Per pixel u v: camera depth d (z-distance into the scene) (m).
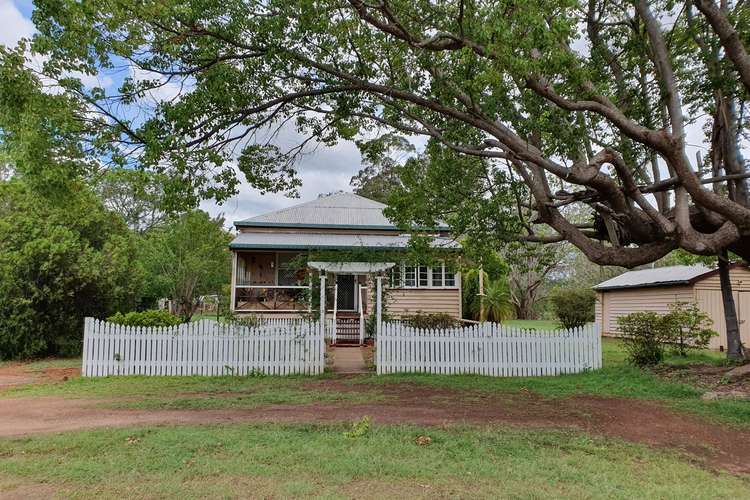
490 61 8.39
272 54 9.47
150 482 5.00
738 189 11.07
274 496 4.64
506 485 5.03
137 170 9.73
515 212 13.70
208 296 27.25
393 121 11.47
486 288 24.92
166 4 8.92
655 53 9.45
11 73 8.58
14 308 15.67
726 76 10.23
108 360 12.55
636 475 5.49
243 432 6.84
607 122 11.02
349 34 10.12
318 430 7.05
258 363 12.84
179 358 12.70
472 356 12.98
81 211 18.81
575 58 8.63
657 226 10.02
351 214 24.78
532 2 7.56
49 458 5.78
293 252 21.77
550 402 9.36
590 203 10.66
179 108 9.27
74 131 8.89
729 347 13.07
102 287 17.22
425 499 4.63
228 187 10.88
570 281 50.72
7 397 9.86
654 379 11.22
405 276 21.28
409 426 7.34
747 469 5.89
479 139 11.63
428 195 12.87
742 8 10.14
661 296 22.94
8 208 18.86
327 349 17.48
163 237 25.84
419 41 9.20
